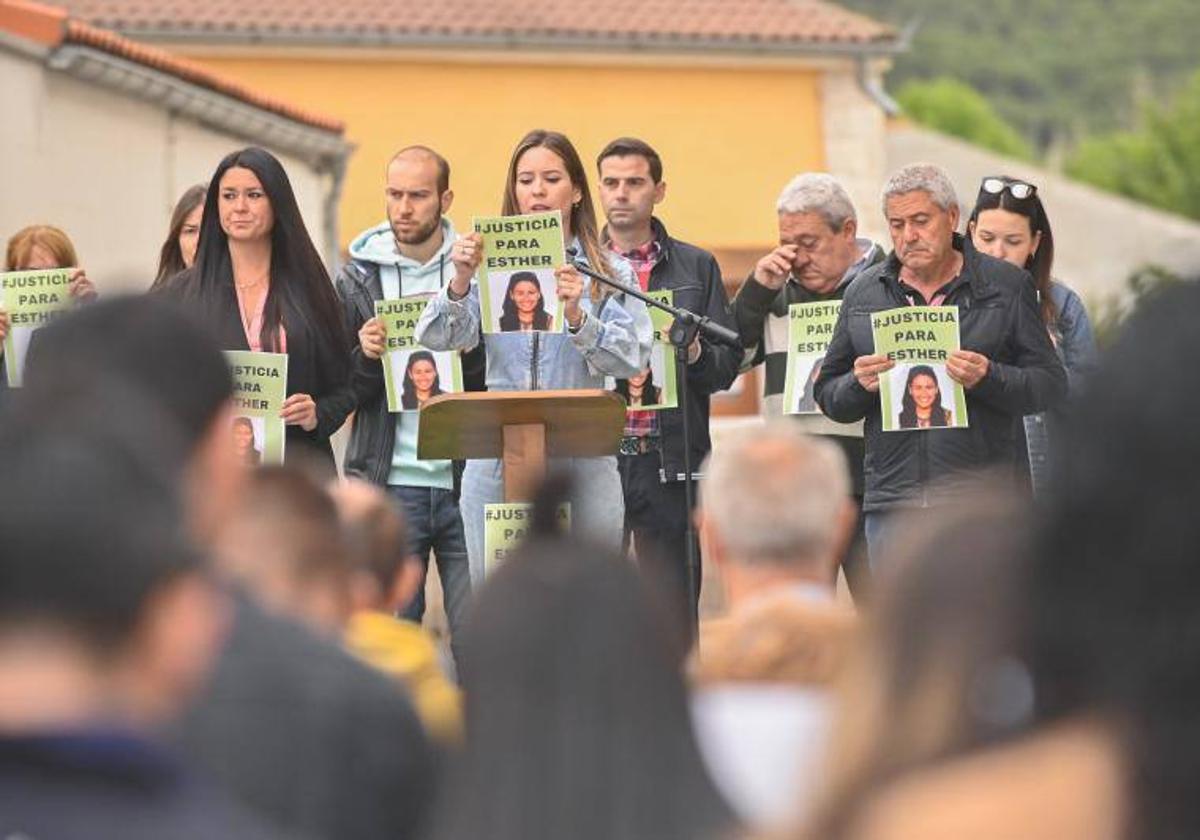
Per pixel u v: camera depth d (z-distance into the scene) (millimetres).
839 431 12617
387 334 12219
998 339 11508
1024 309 11555
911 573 3363
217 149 26297
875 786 3234
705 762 4449
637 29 38312
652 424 12688
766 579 6020
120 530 3102
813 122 39469
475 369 12445
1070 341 12664
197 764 5379
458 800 4414
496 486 11891
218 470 5453
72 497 3092
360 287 12961
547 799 4340
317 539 6223
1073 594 3213
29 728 3041
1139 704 3162
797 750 5430
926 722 3240
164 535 3139
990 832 3152
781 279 12875
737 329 13000
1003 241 12469
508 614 4430
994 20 149500
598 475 11867
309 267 11750
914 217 11500
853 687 3332
